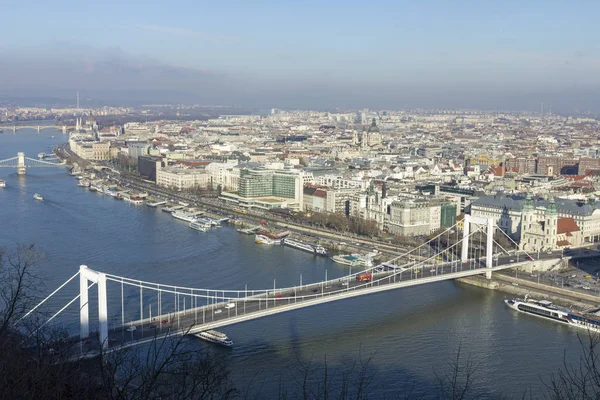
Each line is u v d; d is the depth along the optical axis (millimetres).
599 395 147125
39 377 139125
